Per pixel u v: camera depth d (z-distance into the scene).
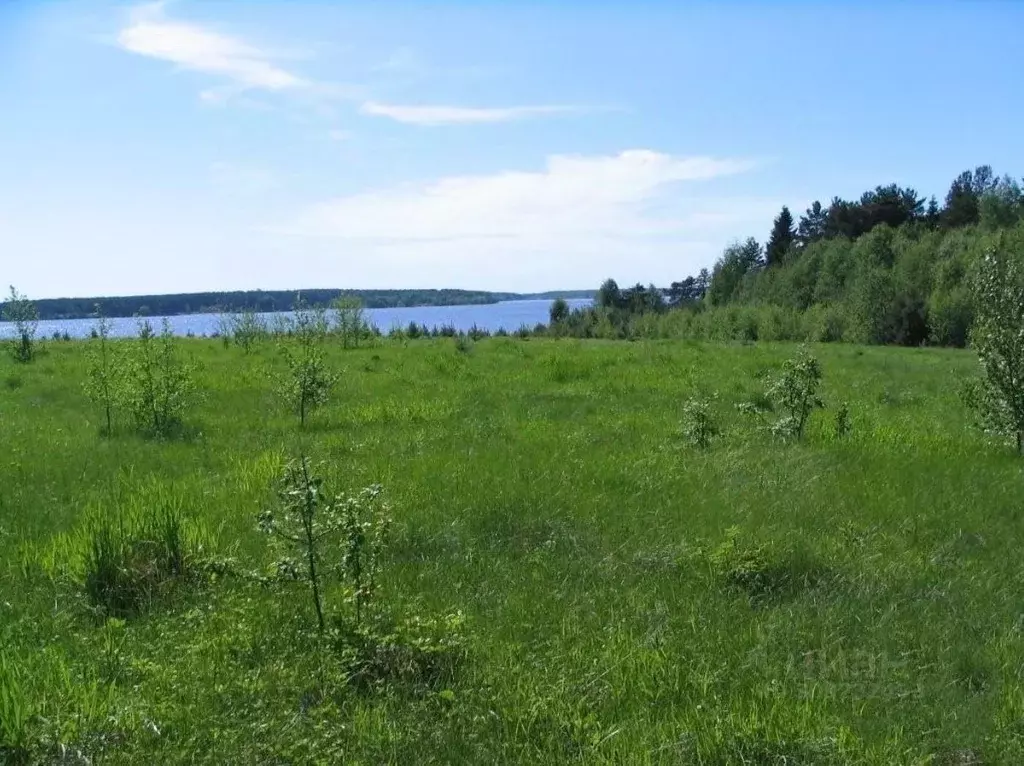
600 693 4.89
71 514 8.38
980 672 5.27
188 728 4.39
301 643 5.47
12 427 13.70
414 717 4.56
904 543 7.72
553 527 8.01
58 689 4.63
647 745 4.27
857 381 22.02
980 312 12.33
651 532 7.88
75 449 11.81
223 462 10.98
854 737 4.28
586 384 19.73
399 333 41.59
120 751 4.16
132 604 6.21
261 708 4.62
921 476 10.07
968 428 13.76
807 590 6.59
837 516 8.46
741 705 4.68
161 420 13.74
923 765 4.12
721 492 9.23
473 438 12.46
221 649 5.32
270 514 5.89
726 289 101.12
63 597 6.27
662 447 11.82
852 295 61.41
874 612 6.19
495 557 7.28
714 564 6.95
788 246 110.00
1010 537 7.93
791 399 12.78
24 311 25.95
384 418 14.61
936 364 28.33
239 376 20.83
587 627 5.84
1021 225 60.62
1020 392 11.68
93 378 14.05
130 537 6.74
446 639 5.38
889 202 102.56
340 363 24.48
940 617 6.09
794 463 10.69
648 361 25.92
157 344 18.09
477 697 4.79
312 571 5.64
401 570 6.87
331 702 4.65
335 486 9.02
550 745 4.29
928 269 58.81
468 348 30.84
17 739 4.14
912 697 4.92
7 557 7.02
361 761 4.12
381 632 5.43
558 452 11.23
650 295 108.06
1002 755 4.31
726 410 15.78
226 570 6.38
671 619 5.99
